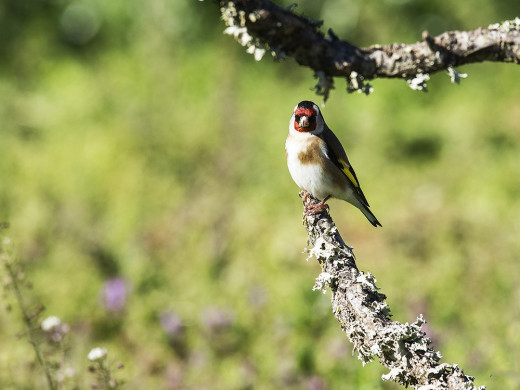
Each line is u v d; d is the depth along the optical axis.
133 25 18.27
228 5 5.20
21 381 8.41
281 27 5.27
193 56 17.00
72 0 18.64
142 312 10.52
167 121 15.29
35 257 12.06
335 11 17.16
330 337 9.74
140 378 9.55
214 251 12.02
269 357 9.59
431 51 5.53
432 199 13.41
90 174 14.16
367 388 8.50
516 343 8.94
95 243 12.24
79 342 9.90
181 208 13.19
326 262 5.68
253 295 10.71
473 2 17.12
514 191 13.43
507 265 11.17
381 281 11.26
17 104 16.55
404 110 15.93
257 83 16.59
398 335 4.98
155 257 12.05
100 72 17.38
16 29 18.66
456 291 10.72
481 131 15.07
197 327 10.23
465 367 8.73
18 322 9.89
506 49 5.57
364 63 5.54
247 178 13.80
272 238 12.21
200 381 9.37
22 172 14.51
